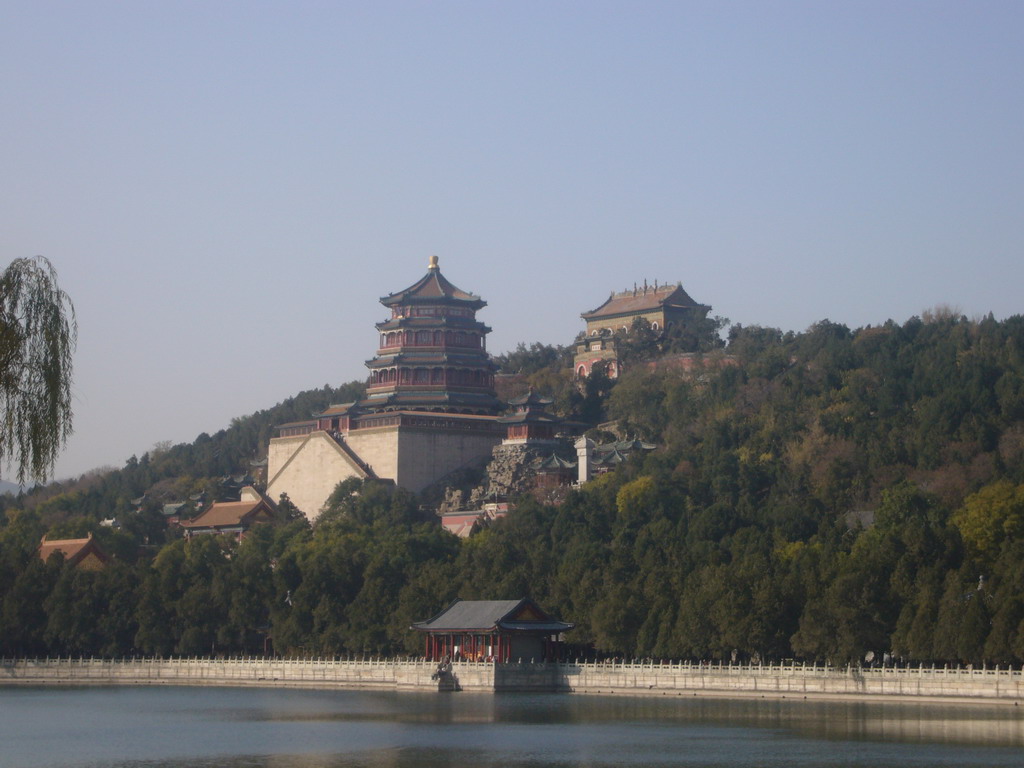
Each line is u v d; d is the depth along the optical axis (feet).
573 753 529.45
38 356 293.02
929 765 483.92
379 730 610.24
